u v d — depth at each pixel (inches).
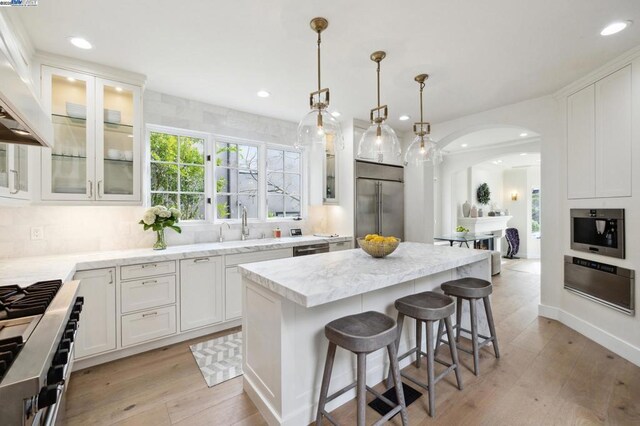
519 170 331.3
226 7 71.4
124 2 69.3
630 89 95.5
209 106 137.9
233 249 121.0
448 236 251.1
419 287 100.0
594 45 89.4
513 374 89.9
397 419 71.8
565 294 128.3
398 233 183.6
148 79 111.4
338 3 70.2
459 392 81.4
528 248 323.0
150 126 124.1
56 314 42.4
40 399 29.8
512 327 125.7
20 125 44.6
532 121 134.6
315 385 71.7
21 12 71.8
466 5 71.0
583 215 115.3
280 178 166.6
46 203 90.8
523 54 94.3
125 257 97.4
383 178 176.6
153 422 70.1
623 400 77.2
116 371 91.2
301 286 60.3
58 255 101.2
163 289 105.0
